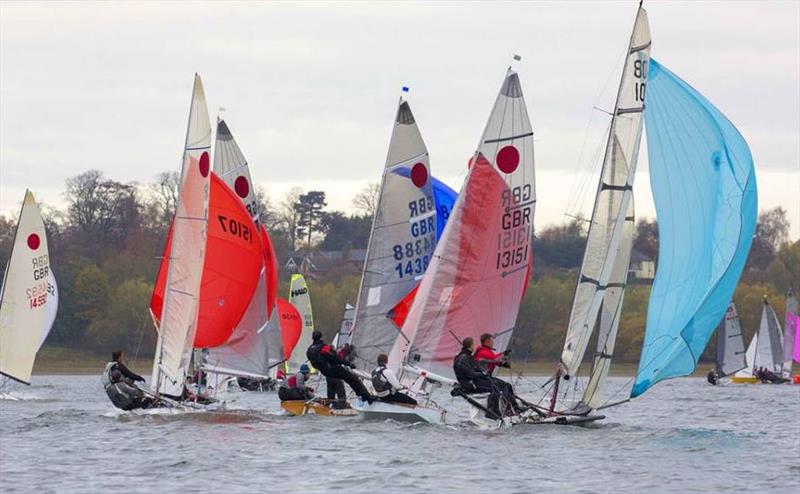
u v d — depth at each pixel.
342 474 87.25
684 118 112.81
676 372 113.19
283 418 126.00
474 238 118.44
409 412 119.56
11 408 155.50
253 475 86.69
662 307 113.50
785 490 82.44
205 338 135.75
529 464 92.56
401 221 135.75
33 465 91.19
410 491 80.88
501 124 118.94
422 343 118.81
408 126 135.88
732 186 111.19
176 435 110.25
